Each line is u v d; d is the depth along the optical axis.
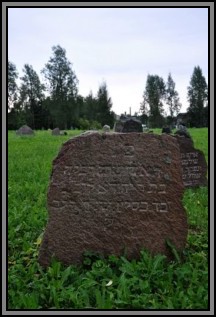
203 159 10.92
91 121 60.34
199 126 57.03
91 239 5.56
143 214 5.58
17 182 11.14
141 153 5.58
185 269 5.01
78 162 5.59
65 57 67.19
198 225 7.20
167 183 5.57
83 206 5.58
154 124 74.94
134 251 5.56
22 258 5.70
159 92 80.44
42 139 29.05
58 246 5.54
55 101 66.19
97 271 5.02
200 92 60.78
